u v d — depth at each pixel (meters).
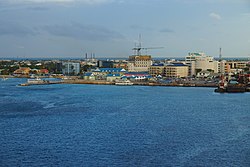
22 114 141.88
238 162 79.50
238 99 193.50
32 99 193.12
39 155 84.31
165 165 77.38
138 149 89.12
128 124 120.19
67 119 130.25
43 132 108.38
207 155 84.44
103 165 77.06
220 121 125.31
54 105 168.38
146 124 120.19
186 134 105.25
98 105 168.50
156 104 171.88
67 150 88.25
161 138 100.38
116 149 89.00
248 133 106.44
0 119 130.50
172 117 133.88
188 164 78.12
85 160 80.44
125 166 76.56
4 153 86.06
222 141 97.06
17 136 103.25
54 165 77.25
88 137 101.62
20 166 76.94
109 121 125.81
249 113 143.12
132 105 168.38
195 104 171.38
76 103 176.00
